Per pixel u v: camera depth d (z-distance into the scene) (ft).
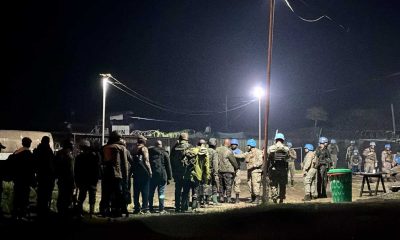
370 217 29.25
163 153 44.45
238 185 56.24
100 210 39.17
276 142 50.75
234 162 55.77
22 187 36.40
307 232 25.63
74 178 38.70
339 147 139.85
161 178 44.29
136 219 33.86
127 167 39.55
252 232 26.66
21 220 35.76
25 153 36.78
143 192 43.39
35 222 34.30
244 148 145.59
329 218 29.58
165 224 30.63
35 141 75.51
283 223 28.91
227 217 32.37
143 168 42.91
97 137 112.68
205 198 53.36
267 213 32.99
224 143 56.70
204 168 45.39
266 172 52.75
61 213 37.70
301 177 93.76
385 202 38.99
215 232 27.30
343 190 45.37
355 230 25.39
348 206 36.04
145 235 27.48
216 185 53.98
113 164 38.68
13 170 36.40
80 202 38.09
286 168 50.08
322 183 57.00
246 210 35.55
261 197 54.08
